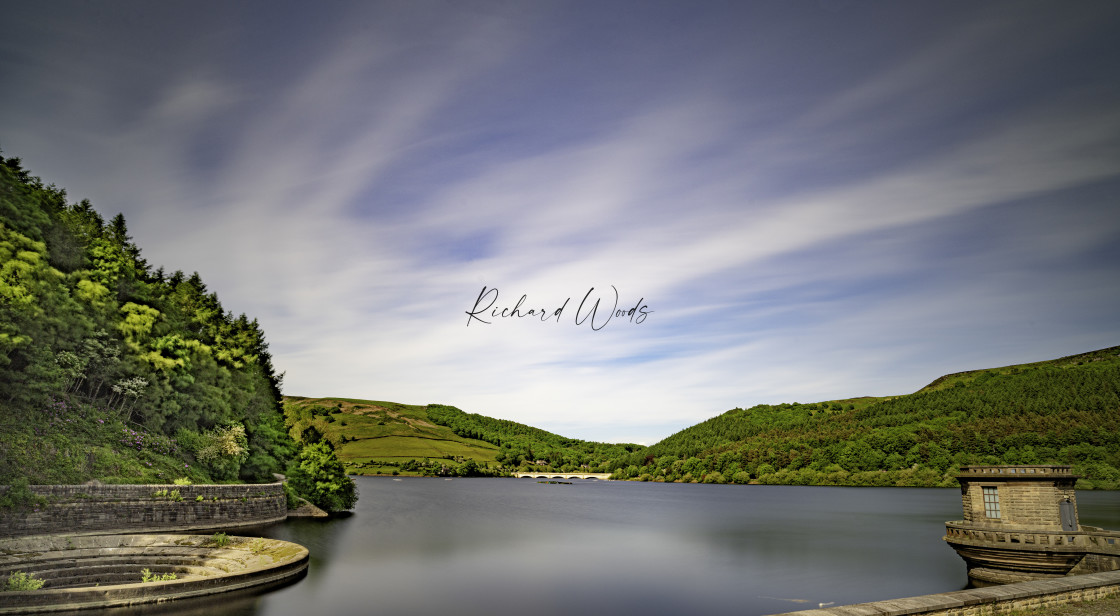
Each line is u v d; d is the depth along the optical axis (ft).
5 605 92.38
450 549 206.08
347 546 193.26
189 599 106.52
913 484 632.38
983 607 65.51
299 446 325.62
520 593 137.59
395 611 113.70
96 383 213.25
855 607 61.62
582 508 447.42
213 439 222.07
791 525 320.29
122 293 245.65
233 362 284.20
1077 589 72.02
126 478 175.73
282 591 122.62
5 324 175.83
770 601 132.98
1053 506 113.70
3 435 160.45
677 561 192.85
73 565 123.95
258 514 212.23
